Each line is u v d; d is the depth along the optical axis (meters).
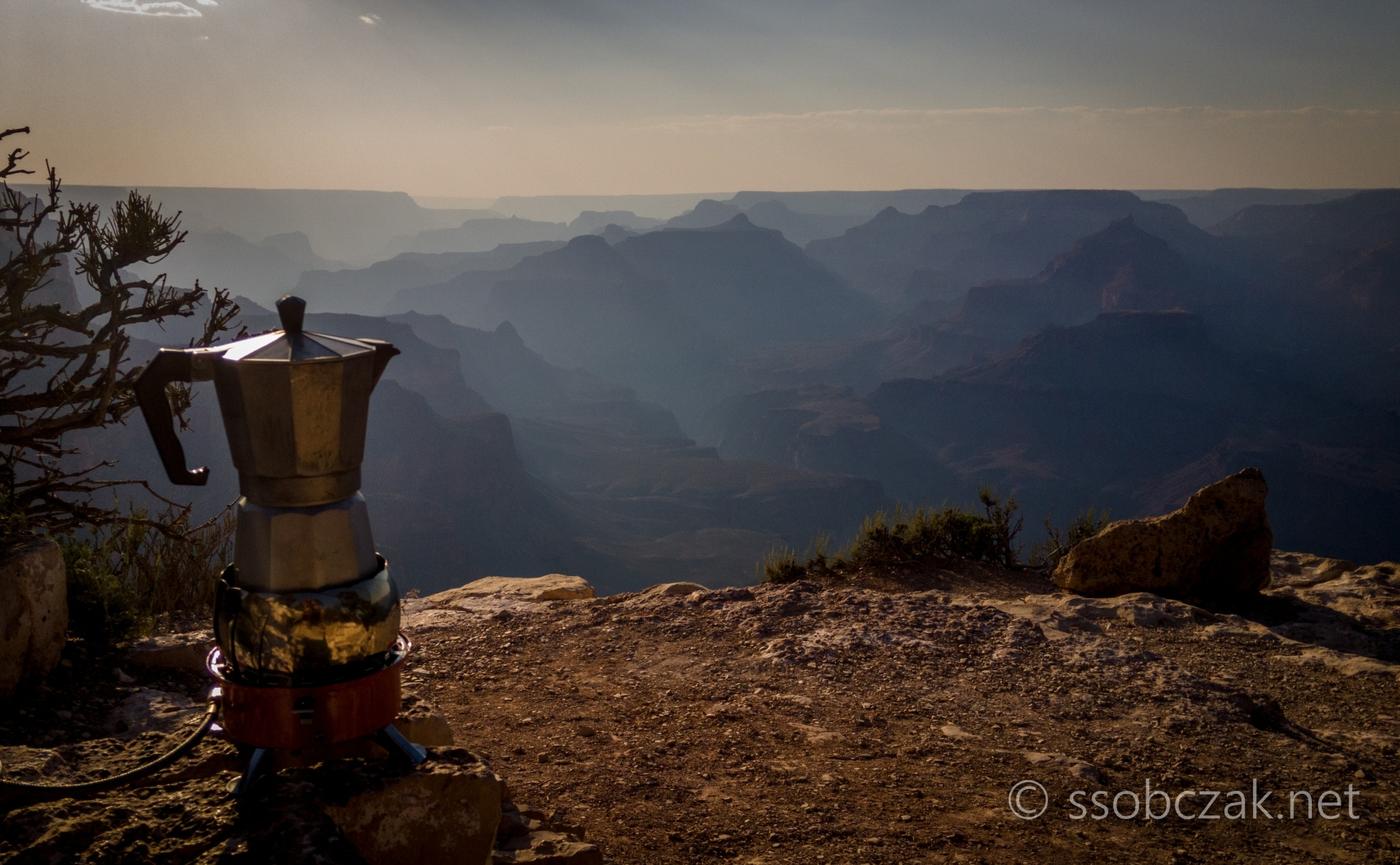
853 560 10.07
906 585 9.21
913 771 4.44
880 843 3.63
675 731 4.85
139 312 5.46
